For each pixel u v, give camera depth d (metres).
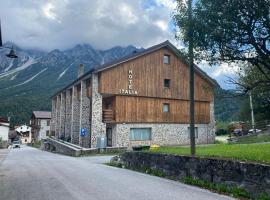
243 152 13.59
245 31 9.87
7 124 81.94
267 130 30.69
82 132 35.47
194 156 11.68
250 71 11.10
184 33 10.66
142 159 15.43
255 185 8.91
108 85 33.19
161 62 36.44
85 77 35.47
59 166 18.34
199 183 11.05
